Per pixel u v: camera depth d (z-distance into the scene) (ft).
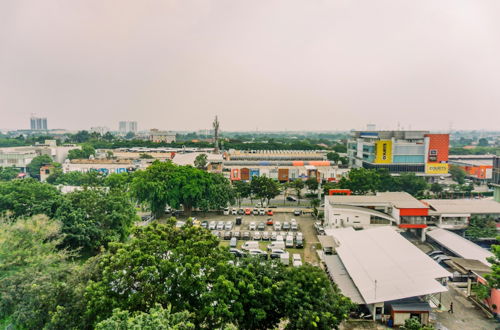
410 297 130.93
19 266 125.59
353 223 221.46
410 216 214.48
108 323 77.56
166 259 107.04
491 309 134.41
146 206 276.21
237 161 469.57
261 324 108.47
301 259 186.29
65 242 169.68
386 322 128.16
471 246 182.09
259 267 115.03
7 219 171.53
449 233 201.05
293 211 280.92
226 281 98.27
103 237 177.88
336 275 151.84
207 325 102.47
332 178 392.68
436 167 434.30
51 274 113.60
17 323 102.12
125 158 546.67
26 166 495.82
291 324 104.17
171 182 259.19
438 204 231.50
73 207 184.85
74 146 611.88
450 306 138.21
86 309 98.78
